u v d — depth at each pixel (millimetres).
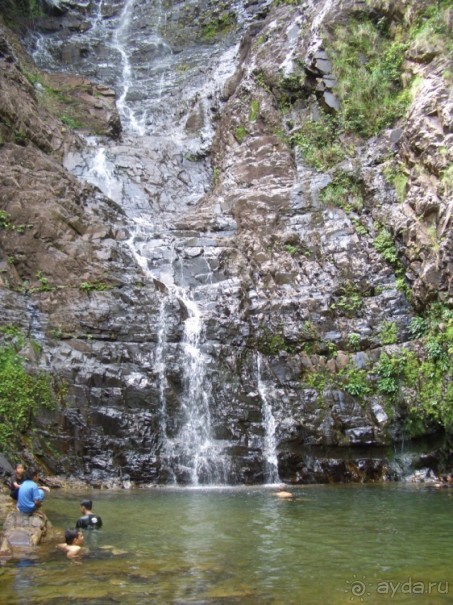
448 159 15312
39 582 5816
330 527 8281
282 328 15852
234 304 16062
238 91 22766
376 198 17578
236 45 28859
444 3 18609
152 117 26266
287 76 20906
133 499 10656
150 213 20641
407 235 16094
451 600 5344
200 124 24859
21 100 20062
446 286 14719
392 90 19312
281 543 7355
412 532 7992
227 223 18594
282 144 20203
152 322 14922
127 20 31766
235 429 14117
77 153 21141
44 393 12930
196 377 14445
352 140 19250
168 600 5305
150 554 6816
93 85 25844
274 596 5422
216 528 8180
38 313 14586
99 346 14234
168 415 13781
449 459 14312
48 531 7809
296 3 24219
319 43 20469
